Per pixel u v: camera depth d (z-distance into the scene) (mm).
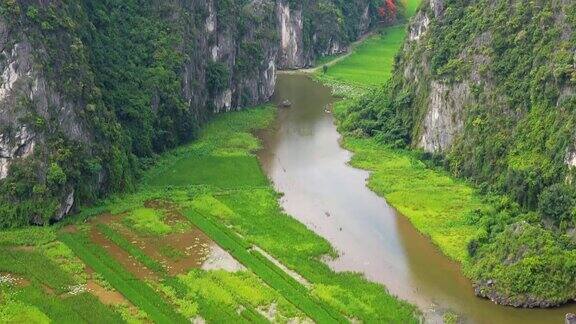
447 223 74625
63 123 74125
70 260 63781
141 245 68000
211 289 59812
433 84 97500
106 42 93438
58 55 76375
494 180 81812
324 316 56062
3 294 57531
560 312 57875
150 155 92812
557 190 69688
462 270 64812
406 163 94812
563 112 74500
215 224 73062
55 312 55156
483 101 87938
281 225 73688
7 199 69125
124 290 59125
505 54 87562
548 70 78375
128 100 91188
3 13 71875
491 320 56750
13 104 70875
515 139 80750
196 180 87125
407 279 63469
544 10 84062
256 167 92812
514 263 60688
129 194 80375
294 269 64188
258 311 57031
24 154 70625
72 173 72375
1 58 71250
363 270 65000
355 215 77812
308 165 94812
